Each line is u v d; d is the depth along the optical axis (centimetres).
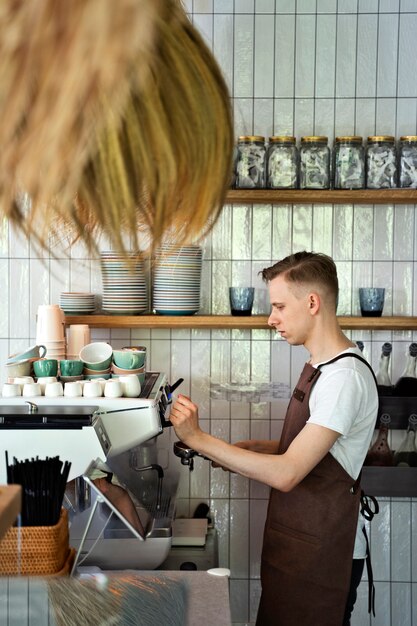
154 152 41
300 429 229
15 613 126
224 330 316
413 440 296
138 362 245
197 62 42
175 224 45
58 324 275
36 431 188
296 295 225
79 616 124
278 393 305
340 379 215
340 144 290
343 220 312
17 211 41
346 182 289
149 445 282
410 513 318
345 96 309
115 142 39
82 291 311
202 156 43
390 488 294
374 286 313
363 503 238
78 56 34
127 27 33
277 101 309
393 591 319
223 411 317
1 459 188
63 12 34
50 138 36
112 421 208
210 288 314
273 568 231
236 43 308
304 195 287
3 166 37
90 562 212
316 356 228
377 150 288
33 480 161
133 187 41
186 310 292
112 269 289
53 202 40
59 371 241
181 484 317
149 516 232
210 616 130
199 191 43
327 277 225
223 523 318
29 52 35
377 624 319
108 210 41
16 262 311
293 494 228
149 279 309
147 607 131
